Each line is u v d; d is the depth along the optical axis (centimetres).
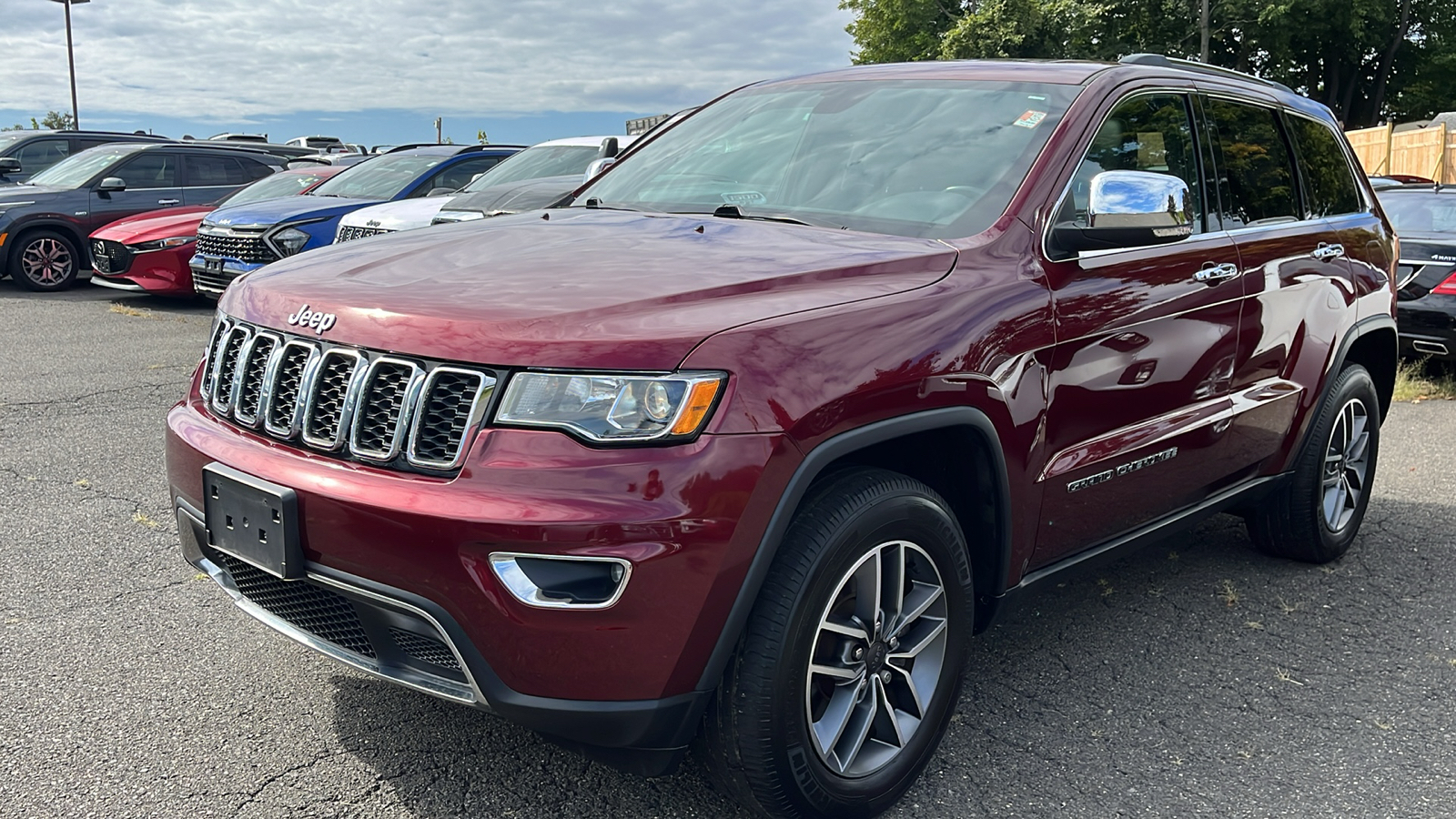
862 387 234
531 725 222
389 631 232
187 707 306
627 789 272
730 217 321
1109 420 310
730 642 223
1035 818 267
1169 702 331
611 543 209
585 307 229
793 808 242
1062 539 308
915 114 345
